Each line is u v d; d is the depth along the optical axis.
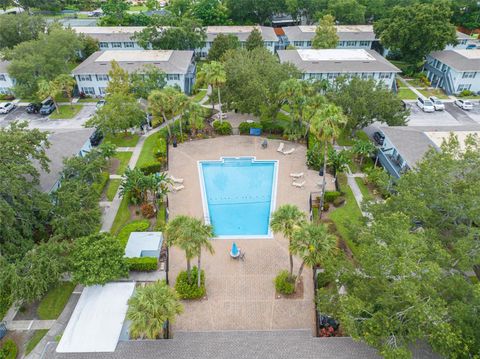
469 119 59.12
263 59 58.34
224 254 34.16
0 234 28.31
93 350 23.11
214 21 97.31
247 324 27.73
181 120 53.00
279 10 104.12
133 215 38.56
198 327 27.47
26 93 60.06
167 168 46.59
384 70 64.94
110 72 56.41
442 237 26.39
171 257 33.62
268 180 45.53
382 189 39.66
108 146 43.56
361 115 47.72
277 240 35.88
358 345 23.22
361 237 25.20
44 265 26.16
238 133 55.25
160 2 140.25
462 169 28.06
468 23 94.31
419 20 68.19
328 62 66.00
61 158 41.66
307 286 30.81
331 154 43.22
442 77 69.44
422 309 18.69
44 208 31.16
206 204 40.62
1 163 29.91
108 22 98.62
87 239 28.62
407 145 42.38
